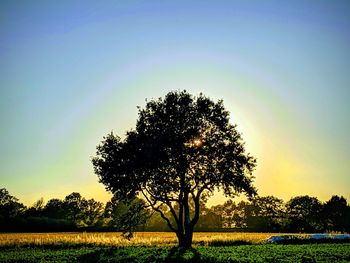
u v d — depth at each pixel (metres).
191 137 42.78
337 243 51.25
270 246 43.38
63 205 153.38
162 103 45.28
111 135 45.88
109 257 32.12
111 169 43.44
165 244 51.16
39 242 50.41
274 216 155.25
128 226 44.97
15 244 48.88
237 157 43.91
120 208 101.69
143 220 45.25
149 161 41.78
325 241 54.66
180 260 29.30
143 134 43.84
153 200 44.31
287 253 33.94
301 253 34.06
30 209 137.12
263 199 160.00
